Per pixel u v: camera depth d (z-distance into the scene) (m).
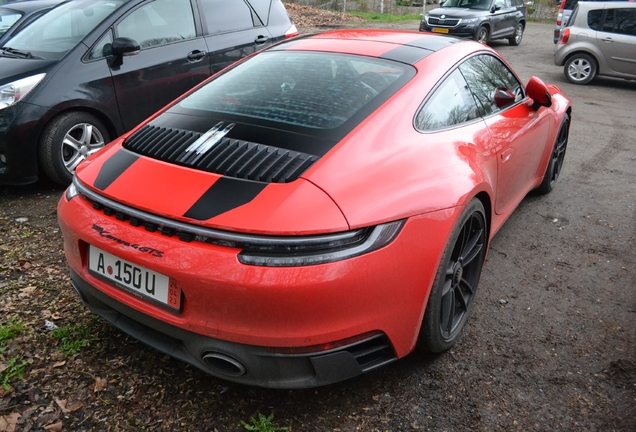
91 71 4.69
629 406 2.29
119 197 2.08
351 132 2.20
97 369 2.44
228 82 2.77
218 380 2.39
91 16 4.98
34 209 4.30
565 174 5.30
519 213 4.32
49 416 2.17
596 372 2.50
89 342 2.61
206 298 1.86
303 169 2.01
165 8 5.33
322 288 1.82
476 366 2.51
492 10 13.98
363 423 2.17
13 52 4.80
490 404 2.29
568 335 2.77
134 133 2.51
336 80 2.56
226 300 1.84
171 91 5.30
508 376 2.46
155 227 1.97
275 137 2.19
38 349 2.56
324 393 2.32
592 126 7.26
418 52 2.83
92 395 2.29
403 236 2.02
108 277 2.15
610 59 10.13
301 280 1.80
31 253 3.53
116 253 2.03
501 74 3.52
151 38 5.18
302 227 1.82
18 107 4.29
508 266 3.48
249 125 2.29
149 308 2.04
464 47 3.11
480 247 2.77
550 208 4.43
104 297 2.20
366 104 2.37
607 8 10.10
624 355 2.62
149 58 5.11
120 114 4.91
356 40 3.01
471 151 2.62
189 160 2.15
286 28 6.56
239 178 2.00
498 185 3.06
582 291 3.20
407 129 2.37
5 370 2.40
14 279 3.19
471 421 2.19
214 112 2.47
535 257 3.61
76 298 3.00
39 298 2.99
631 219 4.25
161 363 2.48
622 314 2.97
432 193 2.18
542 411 2.25
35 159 4.45
